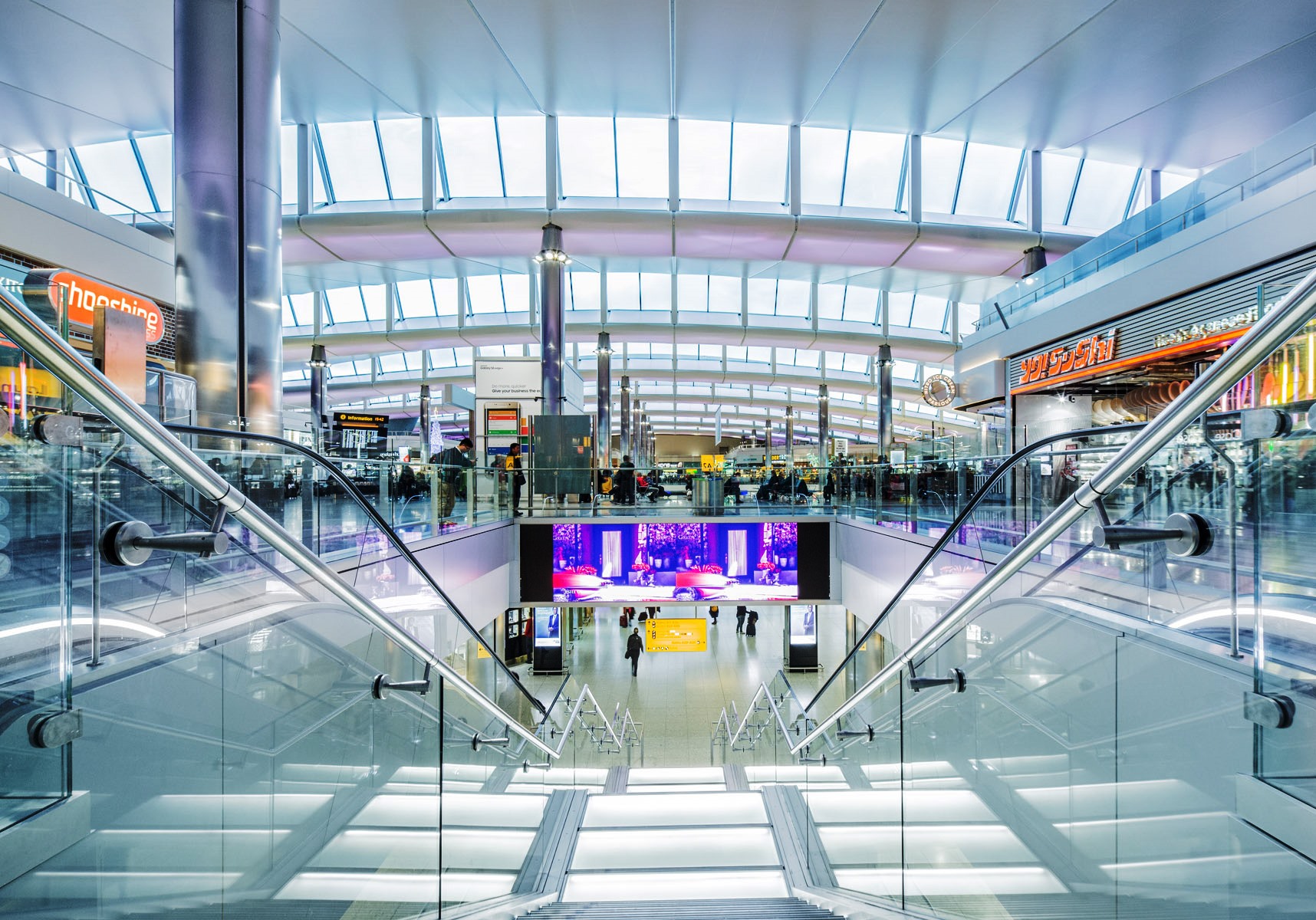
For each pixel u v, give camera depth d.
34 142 13.52
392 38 10.77
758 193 16.64
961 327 24.09
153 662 2.52
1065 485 4.81
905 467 9.82
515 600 12.05
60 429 2.40
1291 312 1.74
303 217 14.12
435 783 4.55
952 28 10.07
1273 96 11.60
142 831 2.40
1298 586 2.27
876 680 4.79
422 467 8.08
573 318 24.36
